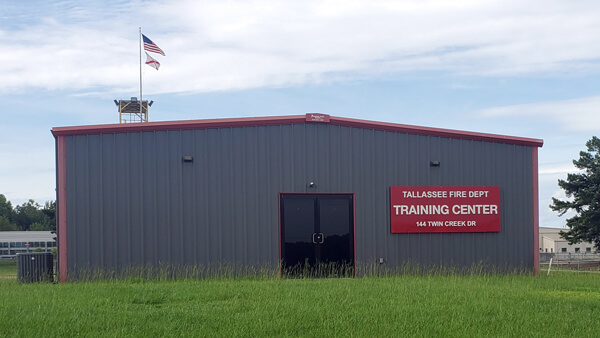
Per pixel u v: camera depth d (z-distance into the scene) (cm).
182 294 1457
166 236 1948
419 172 2142
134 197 1938
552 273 2366
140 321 1116
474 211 2178
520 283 1811
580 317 1207
